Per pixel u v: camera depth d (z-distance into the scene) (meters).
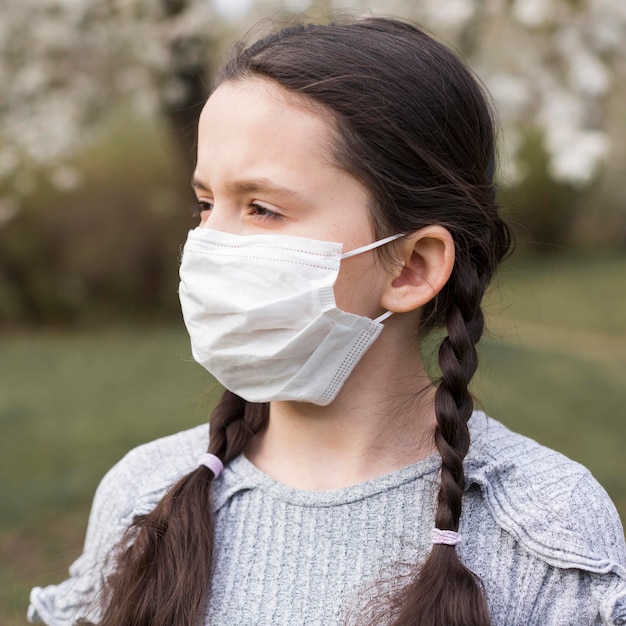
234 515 1.24
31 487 4.39
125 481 1.37
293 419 1.25
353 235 1.14
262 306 1.14
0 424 5.48
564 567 1.10
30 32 5.49
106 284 9.45
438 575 1.08
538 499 1.15
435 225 1.17
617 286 10.95
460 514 1.12
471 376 1.19
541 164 12.77
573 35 4.45
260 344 1.17
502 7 4.31
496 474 1.19
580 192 13.30
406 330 1.23
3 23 5.41
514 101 4.27
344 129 1.12
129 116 9.27
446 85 1.19
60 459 4.82
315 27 1.21
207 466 1.27
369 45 1.17
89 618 1.31
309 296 1.13
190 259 1.20
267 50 1.17
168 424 5.45
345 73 1.13
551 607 1.11
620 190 13.34
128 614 1.18
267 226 1.16
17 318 9.41
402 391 1.24
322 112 1.12
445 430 1.15
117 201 9.30
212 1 5.62
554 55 4.52
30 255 9.22
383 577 1.14
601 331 8.80
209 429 1.35
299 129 1.12
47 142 5.74
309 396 1.17
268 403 1.35
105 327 9.27
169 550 1.19
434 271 1.18
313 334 1.14
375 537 1.18
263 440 1.32
